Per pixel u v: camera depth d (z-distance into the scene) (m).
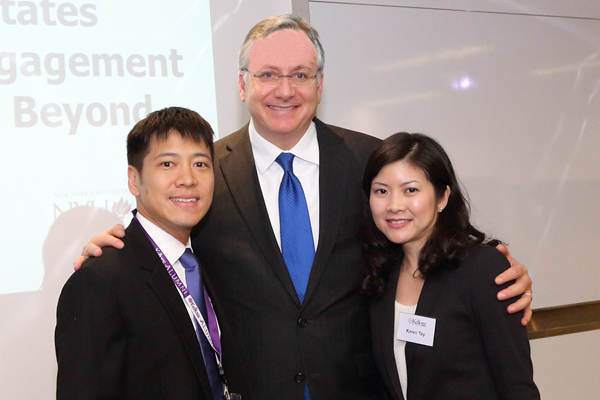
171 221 1.39
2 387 2.06
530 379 1.40
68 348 1.21
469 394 1.44
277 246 1.68
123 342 1.28
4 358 2.06
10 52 2.10
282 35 1.70
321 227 1.70
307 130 1.81
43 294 2.12
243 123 2.46
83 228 2.19
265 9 2.51
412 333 1.50
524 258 3.13
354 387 1.67
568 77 3.23
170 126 1.41
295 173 1.79
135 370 1.29
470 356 1.46
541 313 3.18
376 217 1.60
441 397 1.46
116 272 1.30
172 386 1.30
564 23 3.22
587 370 3.22
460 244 1.51
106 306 1.26
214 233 1.73
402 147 1.55
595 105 3.26
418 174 1.53
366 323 1.74
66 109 2.17
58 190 2.15
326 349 1.64
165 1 2.34
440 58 2.94
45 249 2.13
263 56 1.68
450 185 1.59
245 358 1.64
